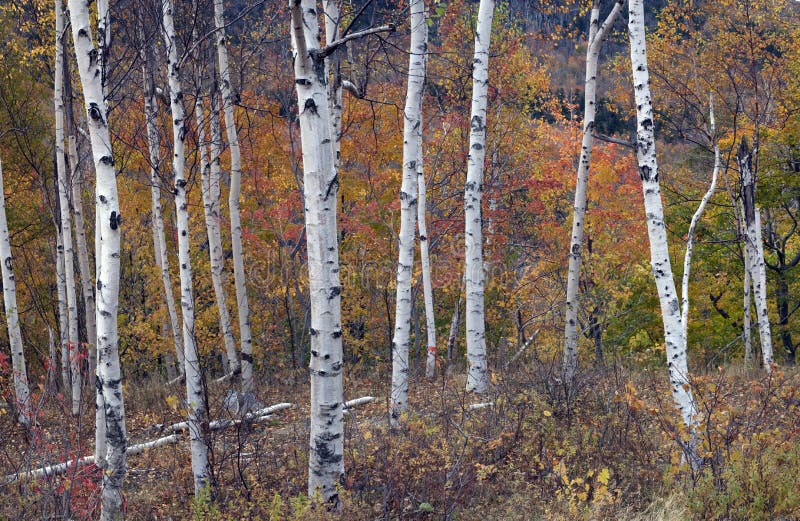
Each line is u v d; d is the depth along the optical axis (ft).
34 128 50.01
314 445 18.28
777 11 47.14
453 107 56.24
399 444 22.84
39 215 52.42
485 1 33.17
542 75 61.87
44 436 25.03
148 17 30.48
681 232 62.54
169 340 52.03
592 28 35.55
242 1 39.37
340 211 59.57
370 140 56.18
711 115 43.34
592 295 56.03
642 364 50.83
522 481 20.43
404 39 39.19
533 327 65.00
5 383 29.96
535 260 61.16
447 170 57.52
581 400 27.81
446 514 18.76
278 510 17.35
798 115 50.34
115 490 19.60
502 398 27.81
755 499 17.66
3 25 42.68
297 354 65.21
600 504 17.62
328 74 30.01
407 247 29.37
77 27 18.65
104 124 19.11
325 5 29.94
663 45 50.11
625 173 58.23
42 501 19.72
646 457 22.63
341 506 18.11
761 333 47.11
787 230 65.77
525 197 63.26
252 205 60.64
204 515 18.78
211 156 42.91
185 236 24.18
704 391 22.08
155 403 36.24
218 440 27.30
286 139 56.65
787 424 21.95
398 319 29.32
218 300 41.06
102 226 19.33
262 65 48.78
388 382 41.47
